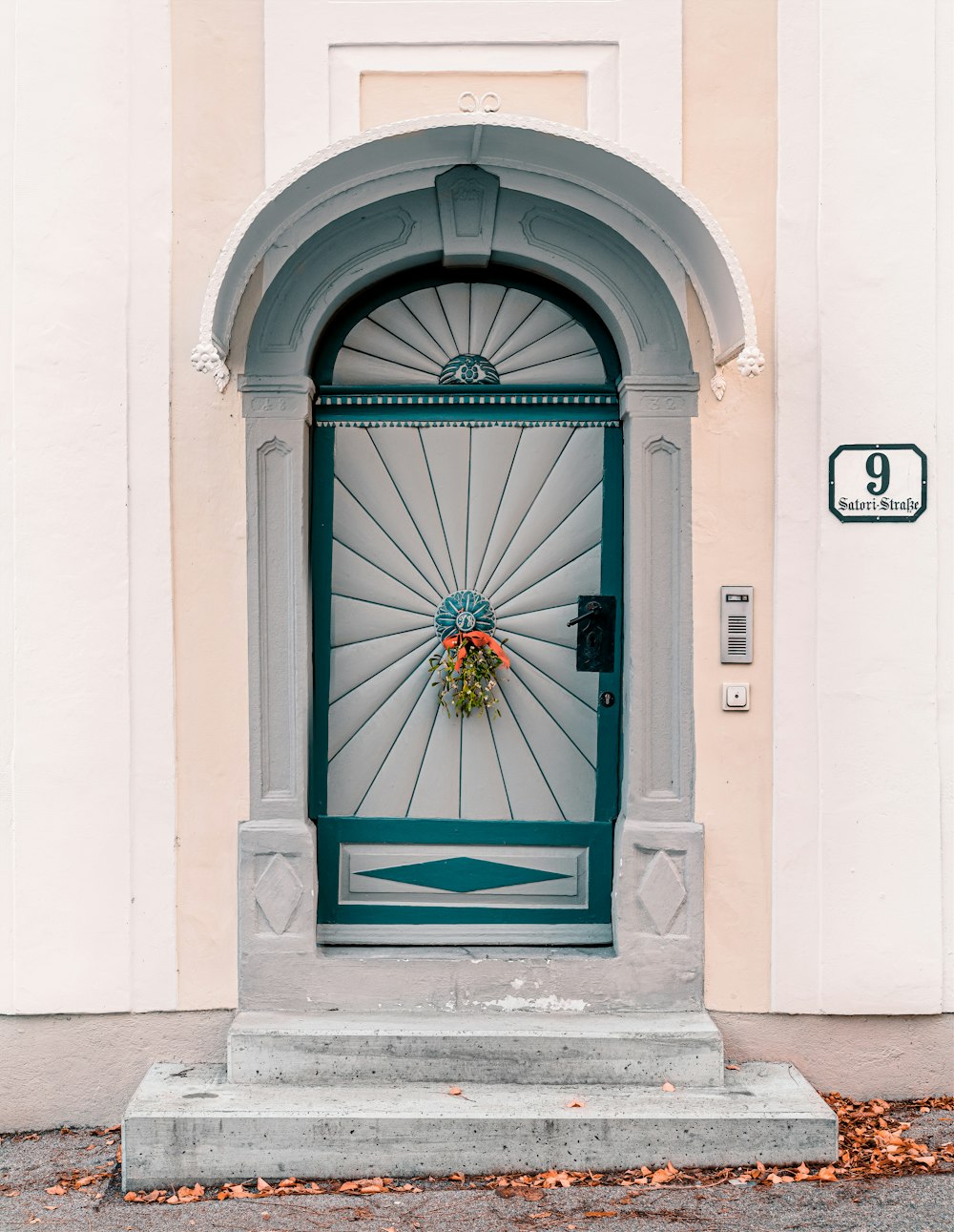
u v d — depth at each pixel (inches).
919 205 179.5
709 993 179.8
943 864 181.0
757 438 180.2
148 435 177.8
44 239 177.5
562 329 187.8
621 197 175.6
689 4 179.5
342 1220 147.3
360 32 178.1
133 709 178.1
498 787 188.1
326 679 187.0
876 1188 153.7
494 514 188.7
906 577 179.8
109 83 177.9
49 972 178.2
